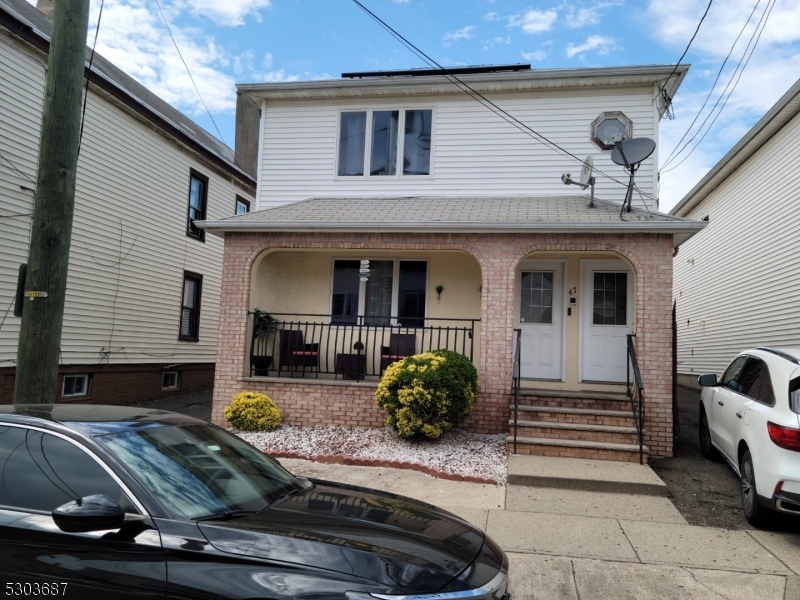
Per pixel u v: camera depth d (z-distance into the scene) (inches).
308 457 310.2
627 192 375.6
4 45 414.3
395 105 454.0
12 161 421.4
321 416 370.0
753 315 555.2
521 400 349.7
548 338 398.0
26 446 130.3
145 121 566.3
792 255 471.2
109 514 110.7
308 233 382.0
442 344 410.0
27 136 434.0
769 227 518.3
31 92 437.1
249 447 168.9
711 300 681.0
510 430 332.8
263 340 416.2
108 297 525.0
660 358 334.6
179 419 159.2
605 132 420.5
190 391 658.2
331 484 167.5
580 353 391.2
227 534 115.6
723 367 637.9
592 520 235.3
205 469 139.7
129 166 547.5
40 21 509.0
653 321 337.7
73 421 135.9
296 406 373.1
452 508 246.7
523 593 176.4
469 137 441.4
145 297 575.8
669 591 177.6
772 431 213.8
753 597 173.9
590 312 394.3
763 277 530.9
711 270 681.6
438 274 418.9
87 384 506.6
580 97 429.7
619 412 327.9
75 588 111.4
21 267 237.0
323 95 458.6
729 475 297.0
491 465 298.2
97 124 505.0
